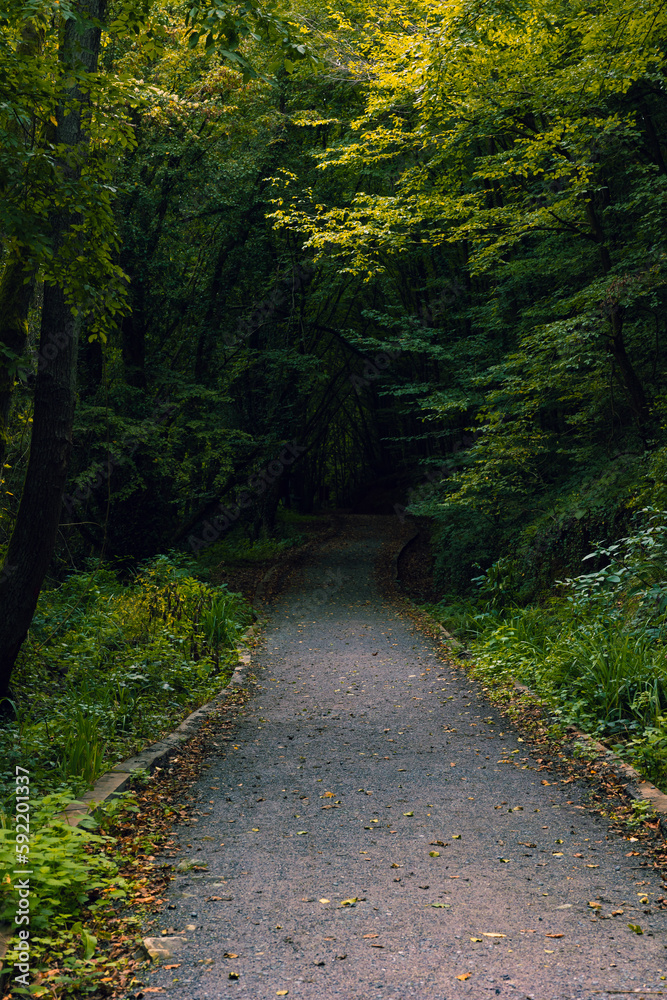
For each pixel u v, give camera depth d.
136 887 3.99
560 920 3.57
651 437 12.00
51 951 3.29
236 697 9.20
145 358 20.12
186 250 20.42
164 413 18.78
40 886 3.58
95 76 6.27
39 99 6.09
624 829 4.74
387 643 13.02
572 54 11.29
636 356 13.38
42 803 4.37
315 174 20.22
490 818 5.07
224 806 5.45
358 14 16.05
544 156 12.19
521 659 9.59
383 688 9.66
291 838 4.79
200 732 7.52
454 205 12.41
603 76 10.01
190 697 8.77
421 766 6.36
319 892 3.96
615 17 9.54
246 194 19.44
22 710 7.08
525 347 12.34
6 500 10.20
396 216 12.76
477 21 9.77
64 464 7.21
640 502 10.70
